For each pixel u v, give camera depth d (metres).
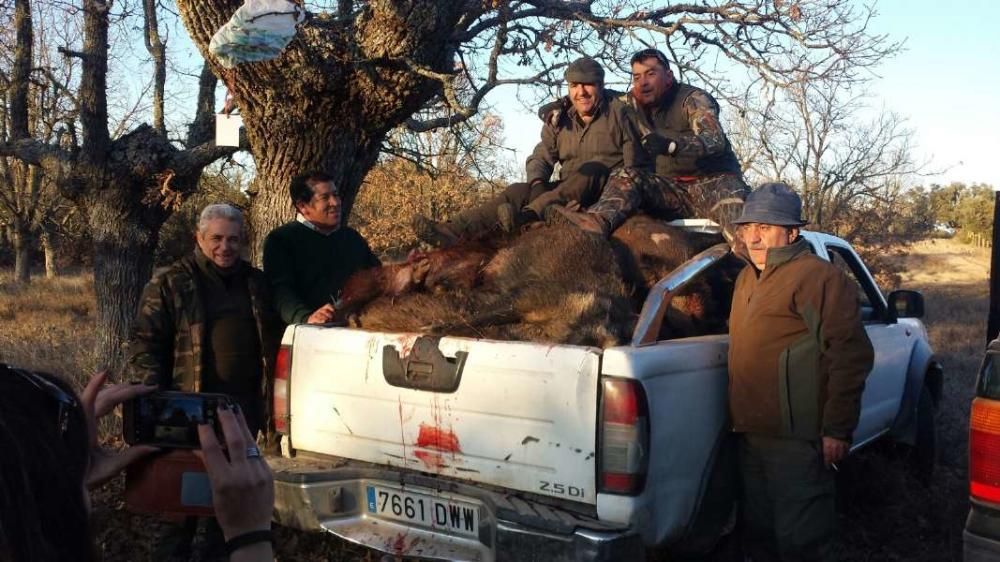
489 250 4.25
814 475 3.60
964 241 47.78
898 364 5.43
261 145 6.59
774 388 3.58
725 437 3.71
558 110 5.33
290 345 4.10
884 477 5.43
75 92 9.16
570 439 3.22
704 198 5.04
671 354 3.35
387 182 19.59
